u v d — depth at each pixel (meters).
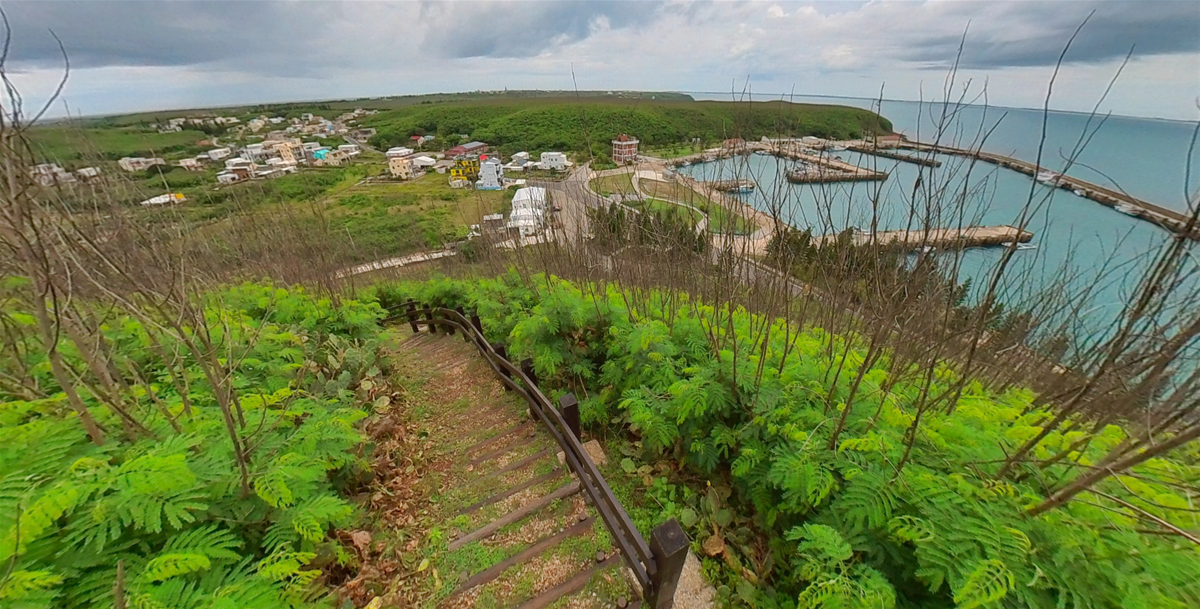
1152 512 2.07
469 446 4.27
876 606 1.88
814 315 5.29
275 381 3.94
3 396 2.70
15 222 1.87
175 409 2.73
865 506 2.26
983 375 4.25
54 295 2.04
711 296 4.75
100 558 1.79
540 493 3.48
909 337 3.07
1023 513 2.12
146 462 1.93
